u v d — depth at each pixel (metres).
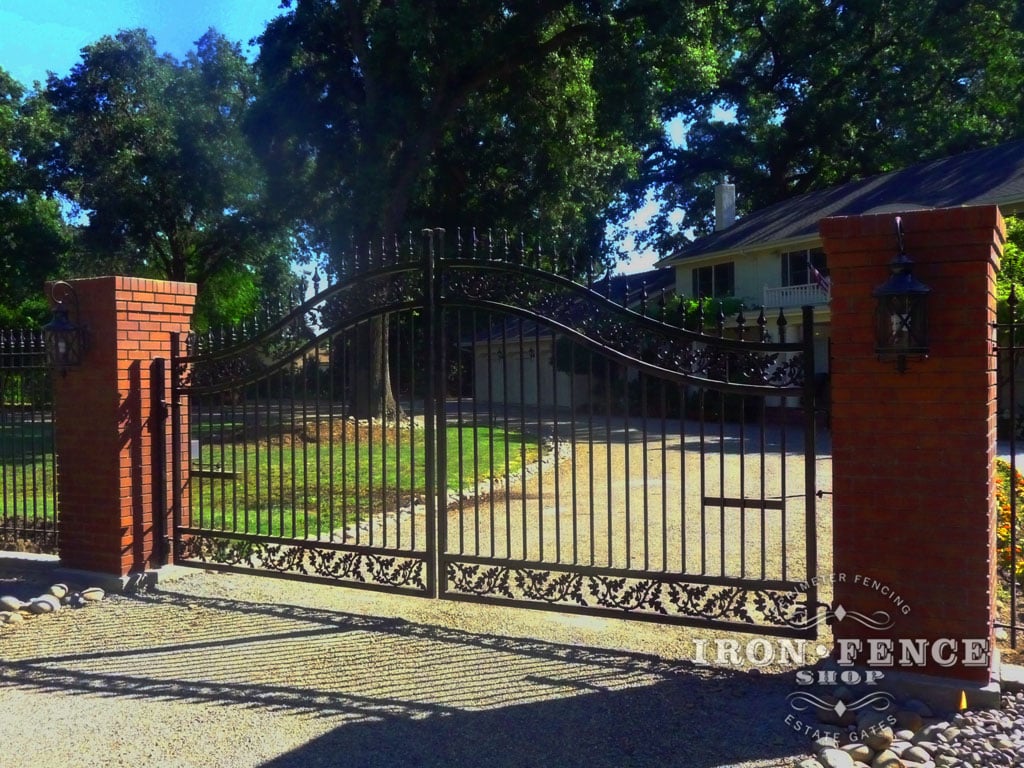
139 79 29.09
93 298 6.51
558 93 22.16
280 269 32.75
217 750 3.83
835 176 36.53
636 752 3.71
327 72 22.00
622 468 13.38
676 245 41.59
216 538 6.65
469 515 9.41
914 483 4.09
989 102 32.84
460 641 5.19
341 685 4.55
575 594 5.22
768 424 20.52
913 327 3.89
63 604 6.16
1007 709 3.92
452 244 21.84
